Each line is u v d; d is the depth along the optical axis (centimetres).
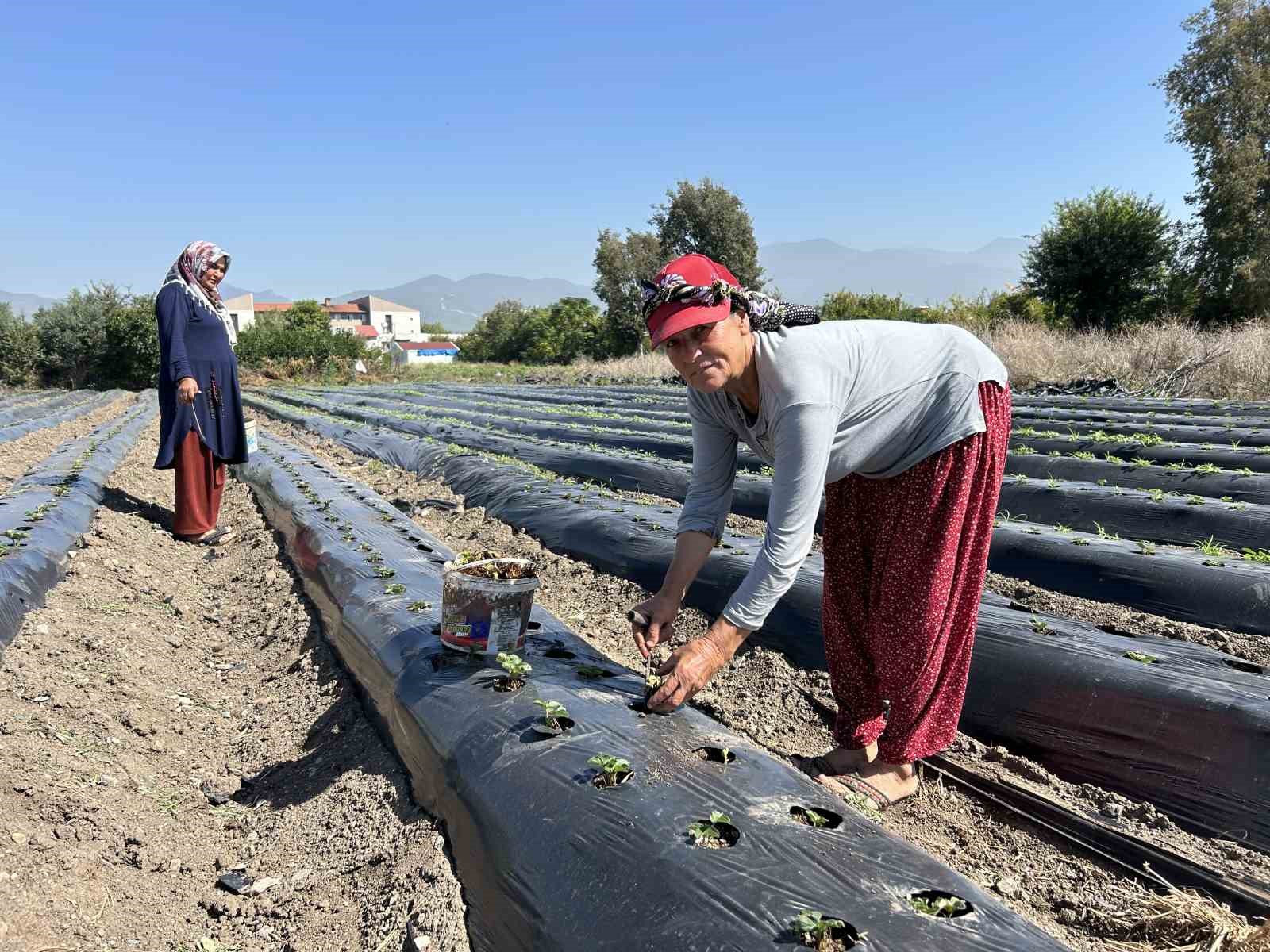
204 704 477
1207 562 532
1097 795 354
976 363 278
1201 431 1029
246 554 769
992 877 306
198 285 761
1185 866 304
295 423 1881
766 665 470
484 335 7088
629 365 2984
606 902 225
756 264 4469
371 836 332
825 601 319
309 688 481
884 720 327
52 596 549
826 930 196
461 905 276
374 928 286
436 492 1007
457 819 289
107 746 391
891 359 268
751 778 269
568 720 306
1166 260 2694
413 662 375
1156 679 375
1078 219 2734
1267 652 445
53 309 3497
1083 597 555
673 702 285
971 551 288
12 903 271
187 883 323
